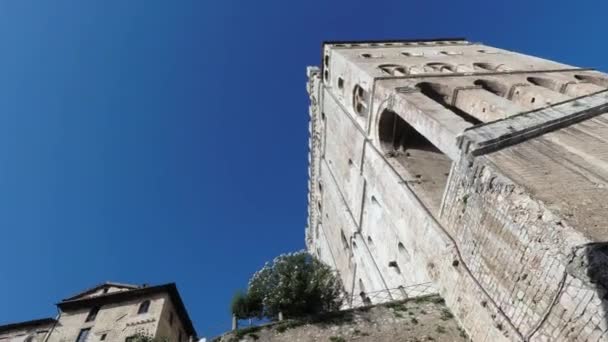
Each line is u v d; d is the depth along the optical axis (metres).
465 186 14.23
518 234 11.39
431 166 23.06
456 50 33.81
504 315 11.83
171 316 26.44
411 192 19.53
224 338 14.23
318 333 14.46
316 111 40.22
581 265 9.22
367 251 26.48
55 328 24.66
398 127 24.23
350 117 29.78
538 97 20.88
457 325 14.38
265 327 14.61
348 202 30.98
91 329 24.28
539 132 14.57
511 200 11.84
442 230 15.96
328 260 38.09
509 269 11.73
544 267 10.34
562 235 9.96
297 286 16.78
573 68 25.58
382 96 23.56
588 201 10.98
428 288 16.91
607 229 9.88
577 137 14.18
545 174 12.24
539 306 10.49
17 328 25.86
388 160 23.22
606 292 8.59
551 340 10.09
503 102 19.00
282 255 18.72
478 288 13.12
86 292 27.73
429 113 18.09
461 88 21.83
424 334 14.29
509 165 12.99
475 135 14.47
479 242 13.25
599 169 12.16
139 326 23.91
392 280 21.97
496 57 30.33
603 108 15.82
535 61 27.98
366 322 14.87
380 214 24.05
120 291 26.22
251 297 17.08
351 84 29.75
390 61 29.97
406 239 19.59
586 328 9.05
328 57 35.97
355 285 29.78
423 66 28.48
